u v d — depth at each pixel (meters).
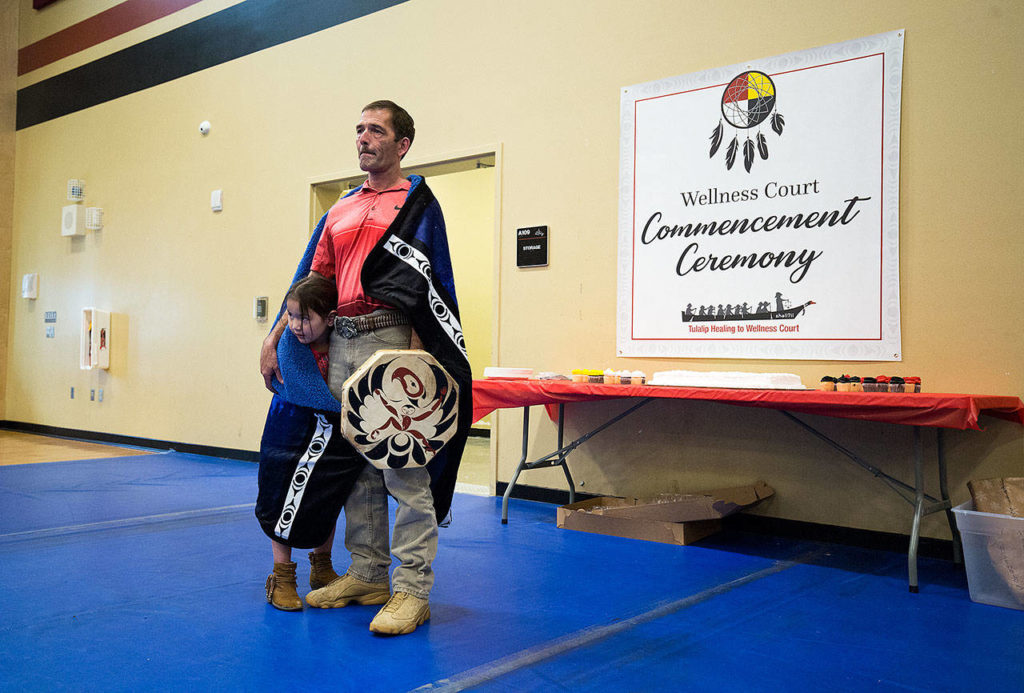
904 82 3.46
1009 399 3.02
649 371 4.15
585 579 2.89
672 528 3.53
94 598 2.57
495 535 3.67
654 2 4.20
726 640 2.24
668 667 2.02
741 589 2.80
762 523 3.82
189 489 4.85
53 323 8.16
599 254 4.36
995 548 2.63
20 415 8.61
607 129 4.35
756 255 3.83
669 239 4.10
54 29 8.23
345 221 2.37
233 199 6.36
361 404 2.16
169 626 2.29
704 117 4.00
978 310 3.28
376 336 2.30
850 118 3.59
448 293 2.35
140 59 7.22
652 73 4.19
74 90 7.96
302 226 5.86
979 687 1.91
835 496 3.62
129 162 7.30
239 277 6.29
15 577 2.83
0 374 8.77
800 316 3.70
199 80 6.66
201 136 6.63
